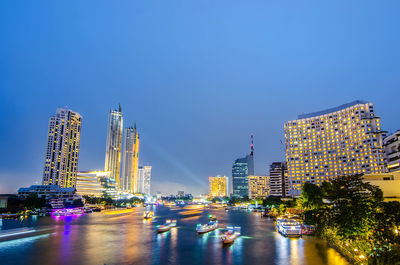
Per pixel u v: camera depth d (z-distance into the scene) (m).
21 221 192.12
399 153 156.38
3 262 80.75
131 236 125.88
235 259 80.94
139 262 79.62
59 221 194.62
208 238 119.19
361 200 72.75
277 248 91.44
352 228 67.50
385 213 62.16
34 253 91.31
